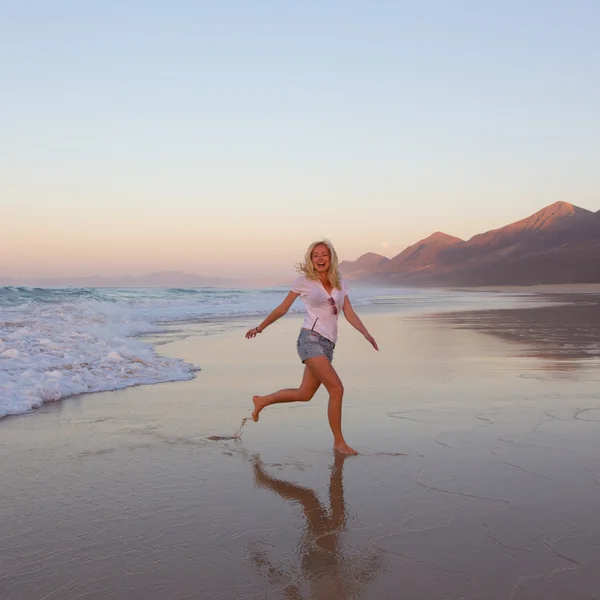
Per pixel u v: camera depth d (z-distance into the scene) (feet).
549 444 14.92
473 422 17.16
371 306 90.43
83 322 39.32
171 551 9.13
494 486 11.97
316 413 18.52
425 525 10.09
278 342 39.60
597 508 10.80
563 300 108.06
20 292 75.00
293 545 9.36
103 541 9.46
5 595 7.82
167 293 117.80
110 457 13.98
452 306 88.48
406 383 23.26
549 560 8.82
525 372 25.80
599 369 26.58
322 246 15.40
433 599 7.79
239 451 14.53
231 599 7.77
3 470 12.98
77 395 21.20
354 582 8.21
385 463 13.52
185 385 23.34
